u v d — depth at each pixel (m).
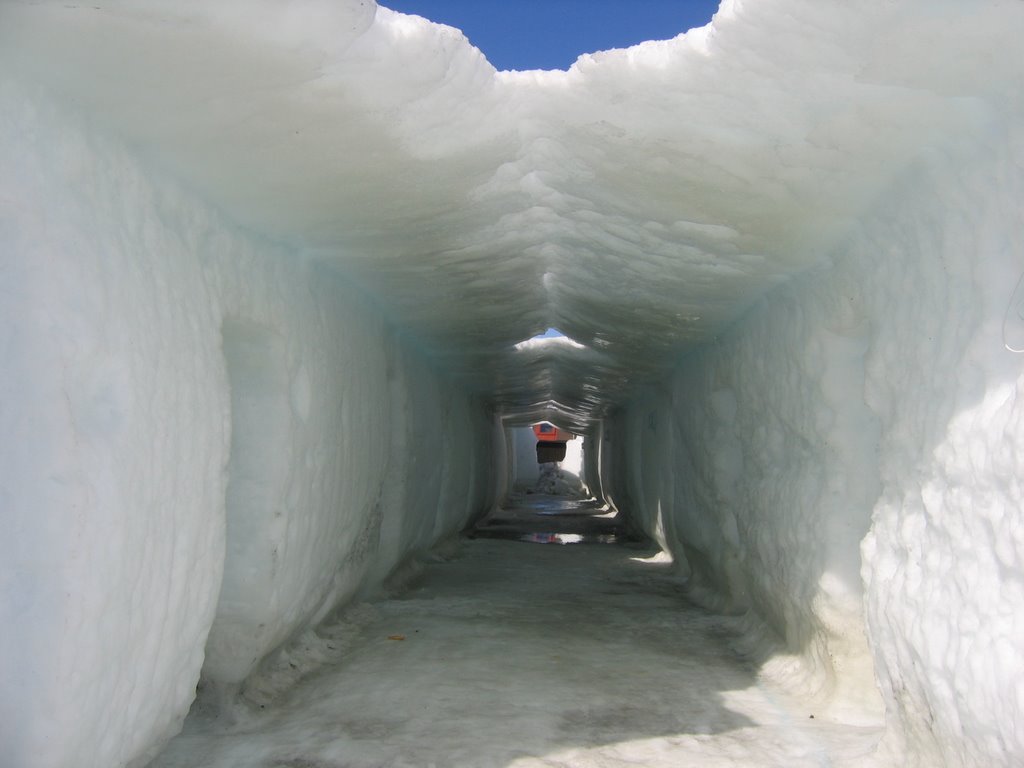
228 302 3.53
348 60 2.44
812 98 2.69
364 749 3.68
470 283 5.82
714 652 5.59
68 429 2.21
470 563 9.93
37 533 2.17
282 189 3.42
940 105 2.58
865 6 2.15
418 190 3.79
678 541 8.85
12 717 2.15
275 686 4.51
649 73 2.85
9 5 1.97
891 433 3.32
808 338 4.48
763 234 4.04
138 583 2.56
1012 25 2.12
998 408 2.54
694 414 7.59
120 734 2.59
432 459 9.03
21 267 2.21
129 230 2.71
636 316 6.77
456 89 2.91
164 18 2.06
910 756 3.16
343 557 5.55
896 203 3.25
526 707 4.30
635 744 3.79
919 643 2.89
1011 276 2.58
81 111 2.50
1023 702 2.26
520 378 12.11
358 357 5.58
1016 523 2.35
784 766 3.52
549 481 27.17
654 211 4.18
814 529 4.46
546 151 3.85
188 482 2.94
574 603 7.33
